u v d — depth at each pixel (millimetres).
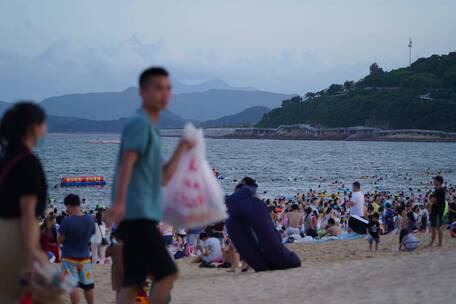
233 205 14367
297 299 10266
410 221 24500
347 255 19062
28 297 5062
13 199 4996
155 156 5773
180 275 15211
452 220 26891
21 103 5195
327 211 33281
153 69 5832
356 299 9625
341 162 146125
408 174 106562
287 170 115438
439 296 9203
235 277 13242
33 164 5062
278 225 29859
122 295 5969
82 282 10008
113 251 9484
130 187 5695
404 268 11906
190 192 6434
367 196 52531
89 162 142375
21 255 5031
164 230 19344
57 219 18922
